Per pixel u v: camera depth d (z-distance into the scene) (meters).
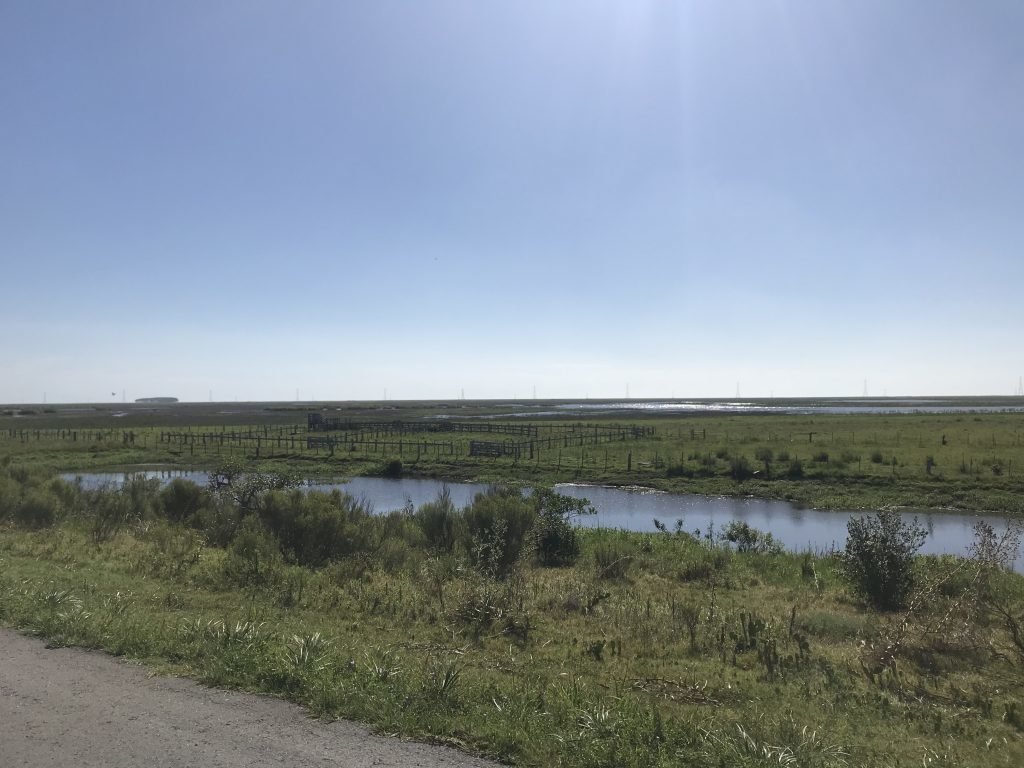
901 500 27.41
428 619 8.40
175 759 4.03
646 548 14.85
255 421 99.19
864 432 54.81
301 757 4.11
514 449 42.16
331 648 6.42
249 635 6.47
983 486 28.22
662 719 5.19
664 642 7.82
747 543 16.44
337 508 13.84
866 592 10.26
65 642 6.34
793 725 5.08
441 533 14.05
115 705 4.86
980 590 8.77
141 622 7.05
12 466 23.44
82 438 55.81
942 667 7.16
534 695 5.46
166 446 49.69
